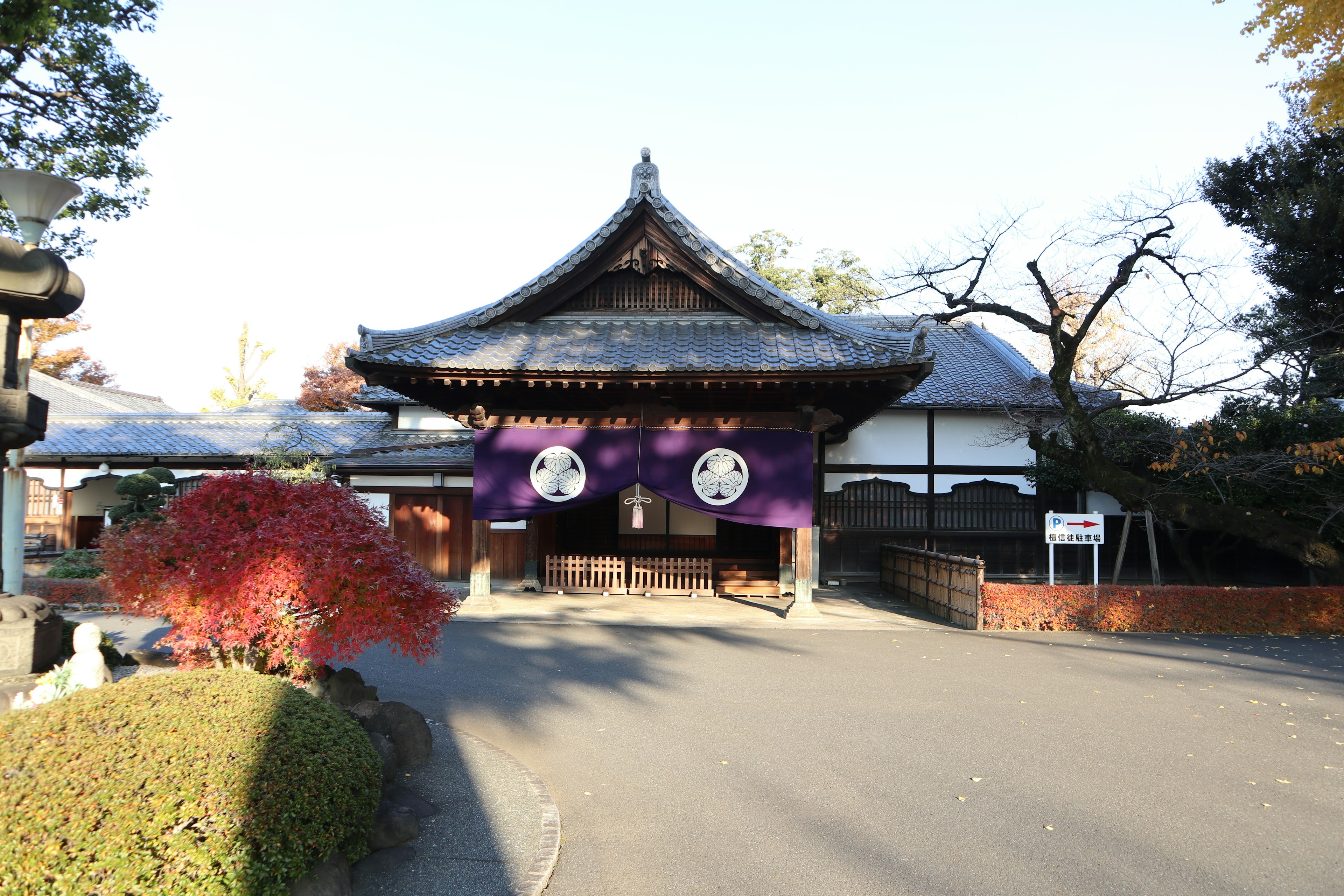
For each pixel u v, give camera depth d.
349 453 18.38
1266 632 12.48
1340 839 4.72
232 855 3.17
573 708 7.50
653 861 4.33
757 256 37.19
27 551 18.62
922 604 14.62
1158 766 5.97
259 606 5.32
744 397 12.93
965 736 6.68
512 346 12.70
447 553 17.47
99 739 3.43
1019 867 4.30
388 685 8.32
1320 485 15.02
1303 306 17.59
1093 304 15.41
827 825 4.83
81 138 10.75
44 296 5.97
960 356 21.78
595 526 17.81
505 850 4.36
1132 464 17.31
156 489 15.74
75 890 2.90
